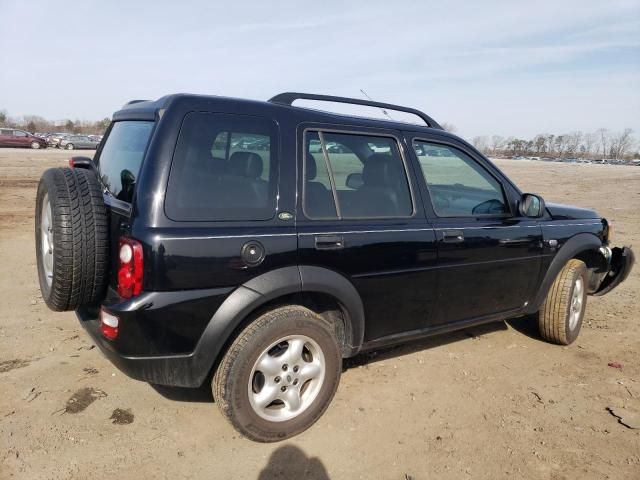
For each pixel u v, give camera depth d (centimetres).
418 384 382
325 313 335
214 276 269
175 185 265
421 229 347
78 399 341
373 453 299
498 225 394
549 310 450
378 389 372
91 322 306
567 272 448
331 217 314
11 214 1087
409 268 340
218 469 281
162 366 270
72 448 291
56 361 395
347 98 352
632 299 608
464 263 370
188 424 320
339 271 309
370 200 335
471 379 393
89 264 273
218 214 274
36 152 3275
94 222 274
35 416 319
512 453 303
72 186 277
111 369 385
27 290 567
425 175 365
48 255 311
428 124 392
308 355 321
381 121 355
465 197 388
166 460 286
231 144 285
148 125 293
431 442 312
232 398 283
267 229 286
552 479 282
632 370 418
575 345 468
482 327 507
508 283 407
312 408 314
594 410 353
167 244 256
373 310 334
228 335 277
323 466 287
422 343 460
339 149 326
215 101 287
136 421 320
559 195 1855
